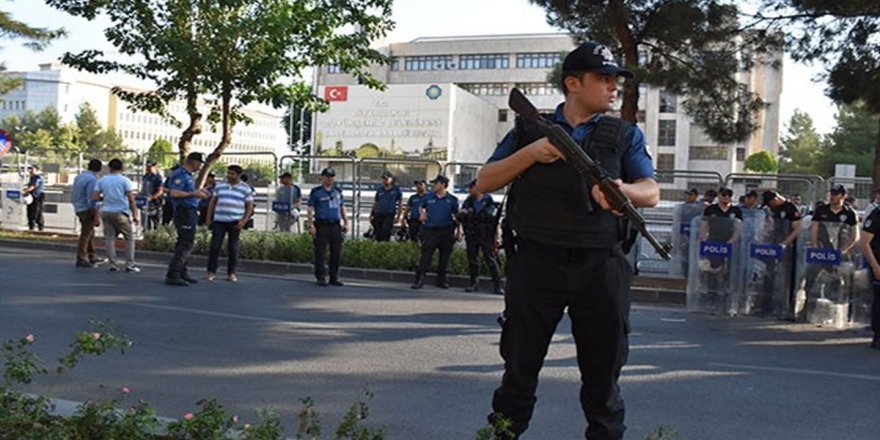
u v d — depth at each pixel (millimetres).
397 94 73938
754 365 8602
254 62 17438
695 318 12156
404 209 19484
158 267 15984
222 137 18750
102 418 4430
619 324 3754
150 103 18594
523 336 3791
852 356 9352
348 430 4305
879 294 9852
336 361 8133
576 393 7090
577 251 3650
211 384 7090
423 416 6270
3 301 10984
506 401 3922
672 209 17250
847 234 11742
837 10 15703
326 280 14797
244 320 10242
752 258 12523
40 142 105625
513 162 3578
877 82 15938
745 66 18688
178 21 17422
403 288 14531
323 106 18797
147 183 21078
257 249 17109
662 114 77625
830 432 6160
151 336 9023
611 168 3627
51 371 7258
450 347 8977
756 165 62094
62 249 19125
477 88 91500
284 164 20797
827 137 75250
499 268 14617
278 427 4391
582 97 3721
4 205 24031
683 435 5957
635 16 18141
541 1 18203
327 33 17688
